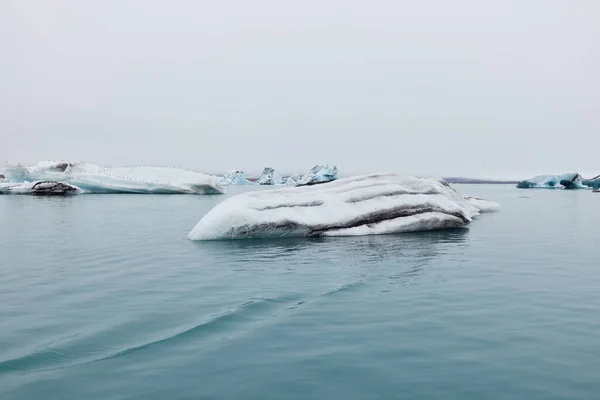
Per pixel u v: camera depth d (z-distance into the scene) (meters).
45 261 8.05
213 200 28.69
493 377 3.28
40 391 3.08
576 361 3.55
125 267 7.47
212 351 3.77
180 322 4.53
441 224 12.74
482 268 7.33
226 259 8.16
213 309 4.96
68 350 3.79
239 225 10.71
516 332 4.22
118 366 3.48
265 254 8.69
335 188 12.19
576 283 6.26
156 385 3.17
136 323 4.50
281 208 11.15
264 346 3.88
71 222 15.12
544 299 5.38
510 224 15.05
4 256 8.59
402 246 9.73
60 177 37.03
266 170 68.12
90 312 4.88
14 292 5.79
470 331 4.25
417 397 3.00
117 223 14.89
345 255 8.55
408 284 6.15
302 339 4.04
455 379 3.25
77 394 3.04
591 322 4.52
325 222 11.25
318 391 3.09
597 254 8.88
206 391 3.09
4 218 16.38
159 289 5.93
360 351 3.76
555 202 29.34
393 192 12.56
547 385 3.15
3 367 3.46
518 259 8.22
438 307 5.03
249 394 3.05
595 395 3.02
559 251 9.23
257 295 5.55
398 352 3.74
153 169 39.53
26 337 4.11
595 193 45.88
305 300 5.32
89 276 6.77
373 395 3.03
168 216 17.53
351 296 5.50
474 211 18.91
